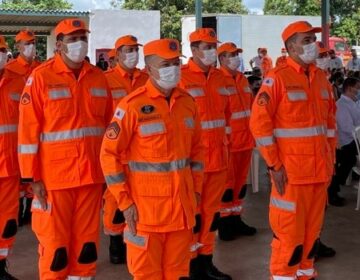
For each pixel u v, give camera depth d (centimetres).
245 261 513
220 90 475
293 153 389
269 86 389
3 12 1844
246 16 2638
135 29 2489
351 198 739
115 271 495
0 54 439
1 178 446
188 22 2516
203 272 465
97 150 392
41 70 380
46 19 2011
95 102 392
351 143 704
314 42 389
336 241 568
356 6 3719
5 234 454
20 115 377
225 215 571
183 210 328
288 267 400
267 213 679
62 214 381
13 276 480
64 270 388
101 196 401
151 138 321
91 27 2409
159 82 322
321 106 399
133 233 328
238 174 586
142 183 325
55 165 378
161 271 334
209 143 456
